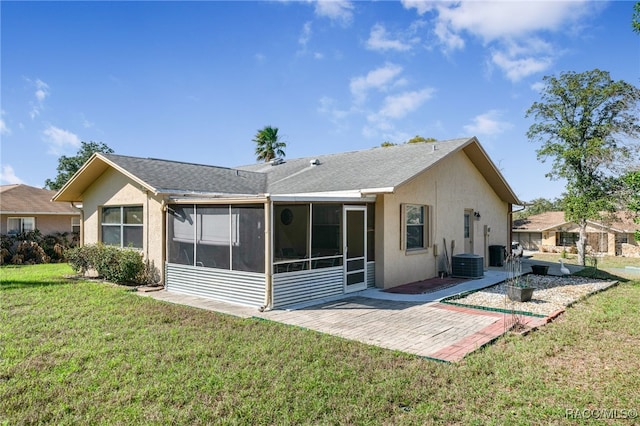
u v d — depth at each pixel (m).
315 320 7.99
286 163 19.28
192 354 5.91
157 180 11.87
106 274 12.61
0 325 7.48
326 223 10.27
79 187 14.48
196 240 10.54
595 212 21.59
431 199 13.43
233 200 9.45
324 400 4.46
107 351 6.04
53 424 4.00
